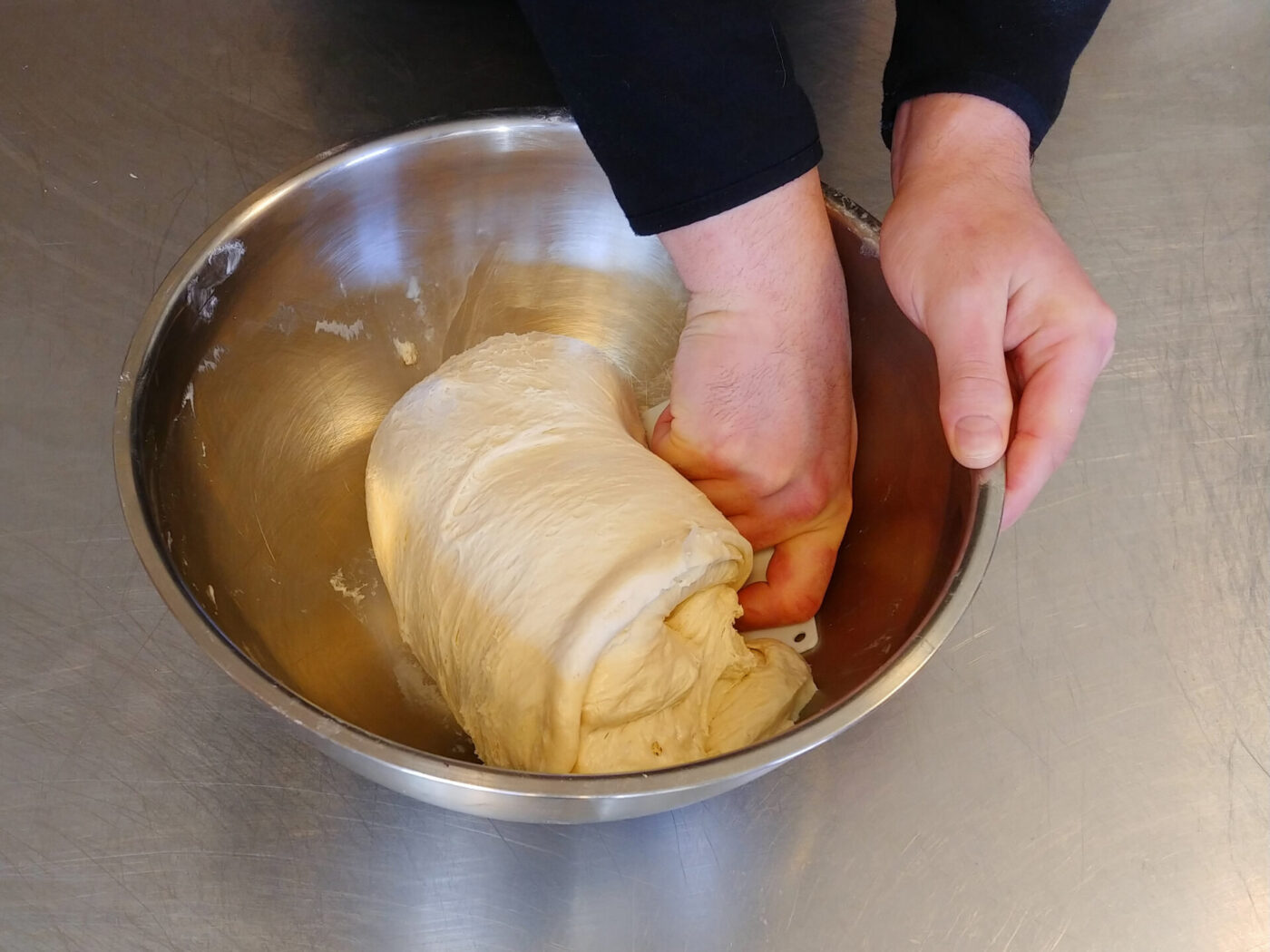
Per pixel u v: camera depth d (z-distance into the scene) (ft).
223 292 2.63
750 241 2.51
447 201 3.01
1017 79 2.69
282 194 2.68
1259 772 2.65
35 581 2.77
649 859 2.46
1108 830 2.55
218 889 2.34
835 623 2.83
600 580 2.37
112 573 2.79
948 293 2.44
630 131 2.28
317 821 2.45
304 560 2.89
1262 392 3.37
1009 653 2.81
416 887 2.38
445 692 2.67
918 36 2.84
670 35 2.13
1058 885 2.46
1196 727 2.72
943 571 2.30
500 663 2.41
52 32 3.86
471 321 3.32
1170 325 3.51
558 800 1.80
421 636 2.72
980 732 2.68
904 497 2.71
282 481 2.89
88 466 2.98
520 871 2.42
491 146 2.90
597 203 3.10
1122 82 4.13
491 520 2.57
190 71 3.82
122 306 3.29
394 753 1.81
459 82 3.85
